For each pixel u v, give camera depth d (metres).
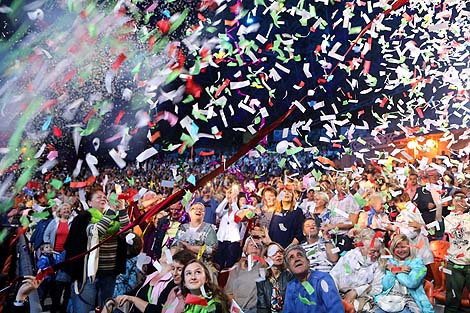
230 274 3.98
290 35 4.54
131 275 4.31
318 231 4.51
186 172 9.55
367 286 3.79
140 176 9.73
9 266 4.02
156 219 4.52
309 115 6.11
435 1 6.16
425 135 9.45
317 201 5.25
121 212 4.12
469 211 5.02
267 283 3.72
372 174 7.44
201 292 2.93
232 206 5.13
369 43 4.94
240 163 8.88
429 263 4.85
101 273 4.00
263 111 3.97
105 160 8.68
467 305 5.13
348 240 4.64
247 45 4.28
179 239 4.29
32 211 4.75
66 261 2.04
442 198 5.95
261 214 4.99
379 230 4.52
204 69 4.68
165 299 3.21
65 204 4.94
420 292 3.75
